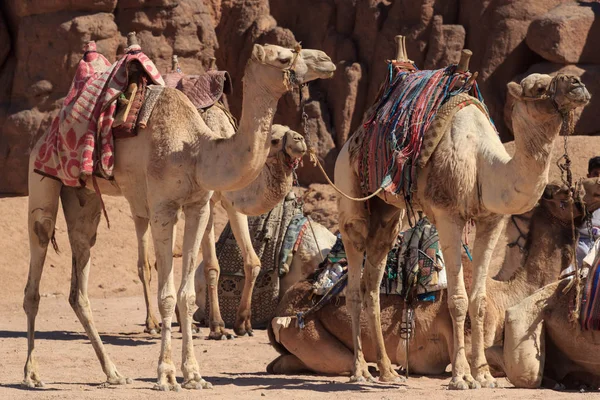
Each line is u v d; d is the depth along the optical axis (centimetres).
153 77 1179
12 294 2702
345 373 1303
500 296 1247
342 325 1305
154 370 1354
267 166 1356
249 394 1068
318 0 3925
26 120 3459
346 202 1307
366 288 1267
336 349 1301
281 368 1342
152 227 1130
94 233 1226
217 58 4019
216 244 1962
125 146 1157
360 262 1280
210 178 1112
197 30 3706
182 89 1708
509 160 1085
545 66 3419
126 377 1207
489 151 1116
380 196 1240
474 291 1139
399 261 1294
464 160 1122
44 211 1216
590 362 1112
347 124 3678
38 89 3478
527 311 1130
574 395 1021
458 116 1160
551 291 1141
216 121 1683
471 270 1279
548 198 1193
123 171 1164
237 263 1934
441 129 1151
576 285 1105
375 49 3706
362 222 1282
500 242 1719
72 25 3459
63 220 3231
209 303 1820
